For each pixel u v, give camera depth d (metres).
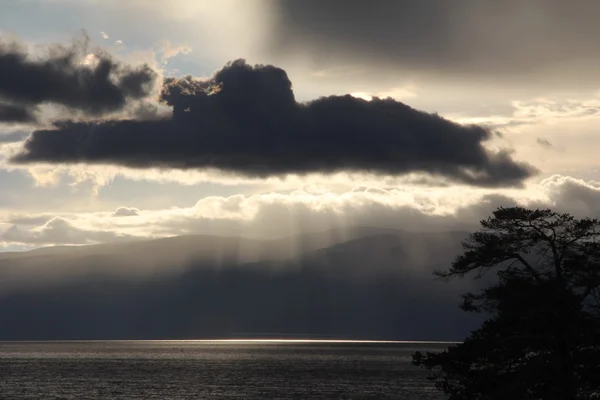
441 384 51.91
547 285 48.66
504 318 49.53
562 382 47.03
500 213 52.03
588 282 48.66
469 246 53.19
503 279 51.66
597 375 47.28
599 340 47.34
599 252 50.38
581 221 50.59
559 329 47.47
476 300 52.25
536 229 51.28
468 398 49.34
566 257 51.28
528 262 52.25
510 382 47.62
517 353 49.41
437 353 52.00
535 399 48.03
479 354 49.47
